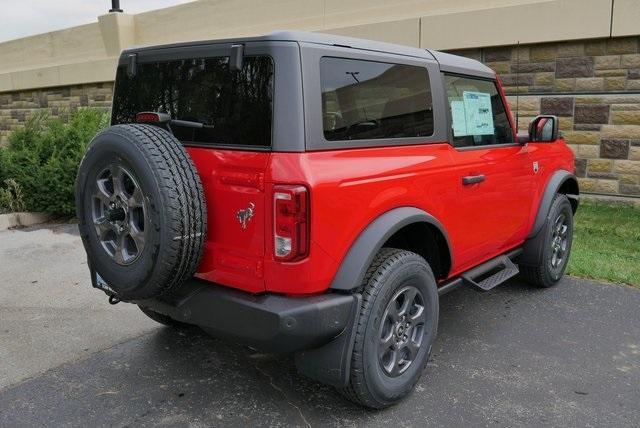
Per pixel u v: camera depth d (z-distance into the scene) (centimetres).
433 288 331
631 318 445
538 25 786
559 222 510
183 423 307
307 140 265
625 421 304
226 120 284
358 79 299
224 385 346
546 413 312
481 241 401
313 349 291
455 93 382
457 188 361
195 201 270
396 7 940
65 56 1535
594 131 784
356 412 315
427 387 341
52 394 337
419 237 353
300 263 262
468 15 842
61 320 453
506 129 439
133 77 343
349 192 279
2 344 408
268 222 262
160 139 275
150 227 265
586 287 516
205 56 297
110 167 281
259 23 1136
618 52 751
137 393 338
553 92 805
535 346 396
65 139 852
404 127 330
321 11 1037
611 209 769
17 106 1673
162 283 273
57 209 826
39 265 607
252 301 271
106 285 336
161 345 404
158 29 1325
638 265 563
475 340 407
